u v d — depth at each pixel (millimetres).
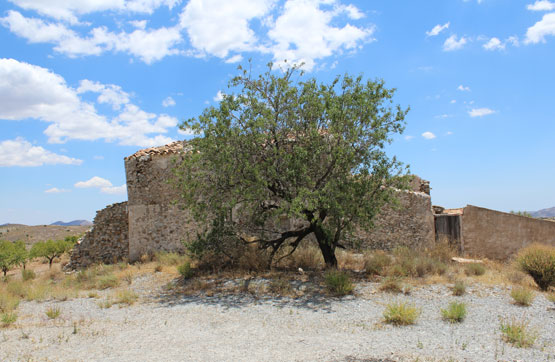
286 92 11883
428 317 8086
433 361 5363
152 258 17422
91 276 14359
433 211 21172
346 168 11445
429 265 12672
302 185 11430
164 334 7312
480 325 7414
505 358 5504
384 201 11930
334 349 6086
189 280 12516
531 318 7859
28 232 69438
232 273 12609
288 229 17281
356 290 10500
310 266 13508
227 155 10992
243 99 11547
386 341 6457
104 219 18953
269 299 9898
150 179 18266
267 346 6410
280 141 12039
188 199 12078
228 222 13188
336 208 10930
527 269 11070
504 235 18594
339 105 11422
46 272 18328
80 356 5984
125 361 5723
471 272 12641
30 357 5906
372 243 18422
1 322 8250
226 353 6059
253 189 11227
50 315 8805
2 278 18516
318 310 8844
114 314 9109
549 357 5535
